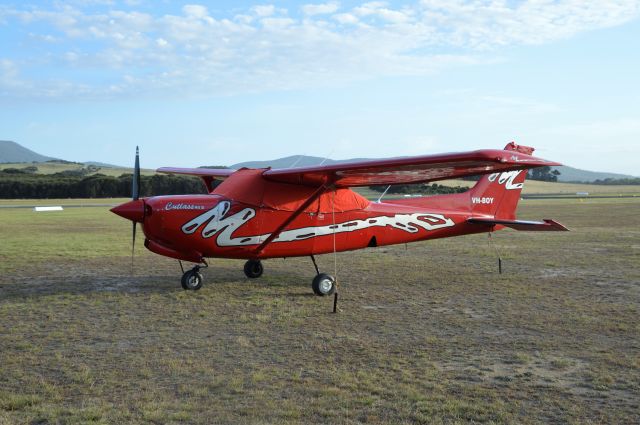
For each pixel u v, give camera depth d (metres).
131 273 11.04
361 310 7.53
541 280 9.96
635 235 18.81
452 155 7.26
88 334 6.24
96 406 4.06
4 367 5.01
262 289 9.22
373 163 7.94
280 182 9.23
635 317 6.96
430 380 4.65
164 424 3.74
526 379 4.67
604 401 4.17
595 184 143.25
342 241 9.91
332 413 3.93
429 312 7.37
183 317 7.13
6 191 74.38
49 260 12.97
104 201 62.88
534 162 7.31
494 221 11.08
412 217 10.70
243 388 4.46
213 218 8.84
